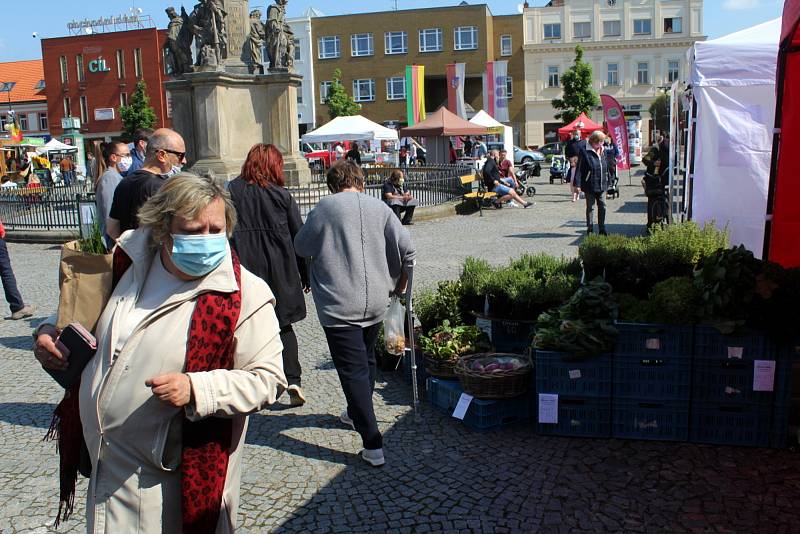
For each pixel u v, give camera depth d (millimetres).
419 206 18562
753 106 8391
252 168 5309
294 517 3943
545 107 63250
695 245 5078
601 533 3672
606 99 24719
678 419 4707
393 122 63688
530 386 5102
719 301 4508
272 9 20359
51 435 2902
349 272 4520
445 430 5051
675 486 4137
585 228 15617
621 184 29156
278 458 4691
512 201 21344
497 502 4020
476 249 13133
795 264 6574
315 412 5492
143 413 2387
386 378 6211
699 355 4613
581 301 4891
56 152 54000
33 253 14852
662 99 45375
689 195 9711
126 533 2395
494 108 46375
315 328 8000
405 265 4812
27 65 74188
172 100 19953
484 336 5707
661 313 4645
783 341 4453
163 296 2471
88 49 64750
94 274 2654
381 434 4949
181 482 2432
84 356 2514
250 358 2494
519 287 5688
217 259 2434
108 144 7031
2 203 17172
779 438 4578
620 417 4781
